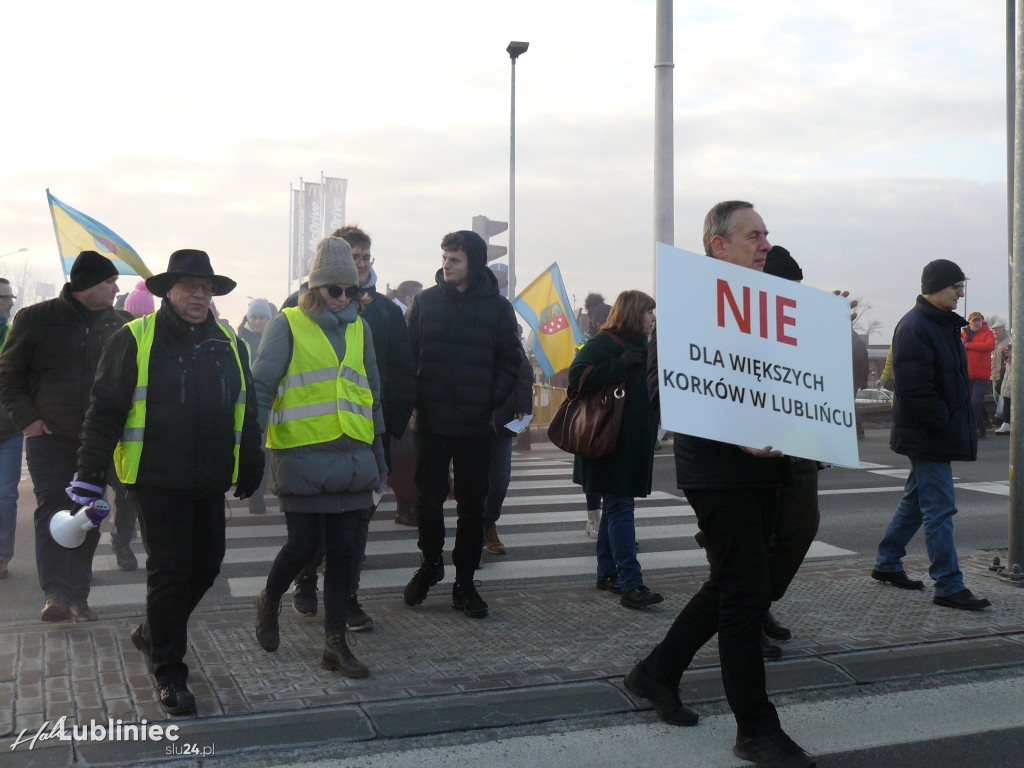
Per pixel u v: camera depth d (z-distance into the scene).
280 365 4.29
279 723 3.58
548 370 12.01
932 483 5.43
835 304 3.72
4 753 3.30
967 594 5.34
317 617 5.06
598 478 5.40
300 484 4.18
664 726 3.69
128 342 3.78
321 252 4.42
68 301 5.16
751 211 3.72
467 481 5.21
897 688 4.15
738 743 3.42
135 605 5.41
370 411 4.42
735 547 3.43
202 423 3.82
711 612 3.68
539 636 4.80
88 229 6.34
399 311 5.42
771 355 3.56
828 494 10.09
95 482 3.72
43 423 5.02
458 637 4.77
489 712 3.75
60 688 3.90
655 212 14.17
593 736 3.59
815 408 3.62
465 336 5.23
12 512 6.12
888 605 5.41
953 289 5.36
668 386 3.37
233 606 5.37
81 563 4.96
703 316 3.46
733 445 3.45
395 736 3.55
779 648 4.47
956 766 3.39
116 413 3.74
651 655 3.82
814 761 3.40
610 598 5.63
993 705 3.96
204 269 3.82
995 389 16.56
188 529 3.84
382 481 4.82
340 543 4.26
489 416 5.27
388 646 4.61
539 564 6.74
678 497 10.01
